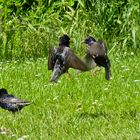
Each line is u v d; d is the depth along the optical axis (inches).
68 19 884.6
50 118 498.3
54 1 913.5
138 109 525.0
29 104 515.8
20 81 658.8
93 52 438.6
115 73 676.7
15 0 926.4
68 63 421.4
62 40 446.6
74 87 612.4
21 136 448.8
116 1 865.5
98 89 599.8
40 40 863.1
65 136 446.0
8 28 882.1
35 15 906.1
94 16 872.3
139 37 831.1
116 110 523.2
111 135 440.1
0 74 698.2
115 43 828.0
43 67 733.9
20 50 860.6
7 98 514.6
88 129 462.9
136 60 757.9
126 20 842.8
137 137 431.5
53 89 606.2
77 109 526.9
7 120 497.7
